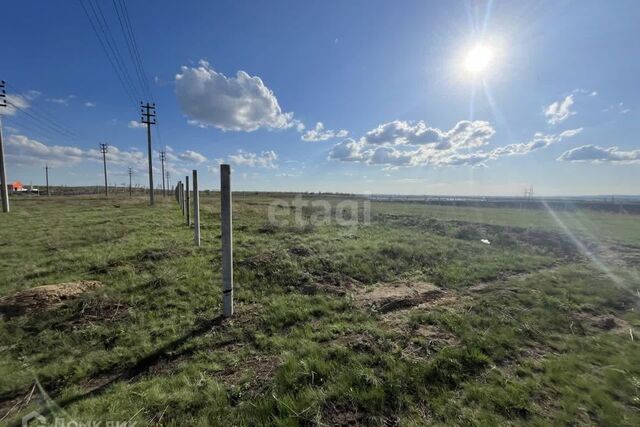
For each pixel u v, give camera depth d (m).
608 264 8.59
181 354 3.41
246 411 2.46
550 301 5.18
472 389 2.78
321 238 10.45
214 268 6.45
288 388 2.75
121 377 3.01
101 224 12.73
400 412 2.51
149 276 5.82
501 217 21.80
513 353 3.52
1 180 19.16
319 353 3.33
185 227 12.28
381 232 12.71
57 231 10.74
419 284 6.20
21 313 4.10
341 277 6.41
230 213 4.30
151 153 27.95
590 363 3.35
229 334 3.86
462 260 8.26
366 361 3.20
